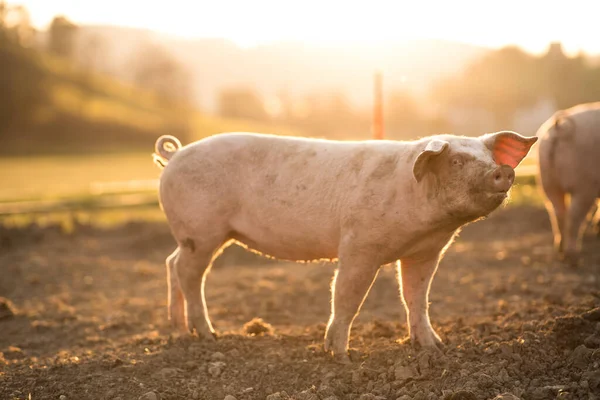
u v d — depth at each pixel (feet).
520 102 302.66
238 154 20.21
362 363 18.22
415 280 19.35
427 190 17.01
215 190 20.01
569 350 18.11
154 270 36.68
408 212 17.37
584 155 29.99
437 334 20.95
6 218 53.11
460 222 17.22
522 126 301.22
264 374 18.29
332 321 18.81
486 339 19.58
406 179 17.49
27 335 25.44
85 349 22.57
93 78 380.99
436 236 17.98
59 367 19.36
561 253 32.76
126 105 346.95
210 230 20.18
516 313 22.59
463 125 315.99
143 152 253.24
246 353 19.89
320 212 18.74
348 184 18.37
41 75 328.49
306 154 19.52
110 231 47.21
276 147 20.07
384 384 16.99
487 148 17.21
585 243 36.91
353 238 18.02
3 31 360.28
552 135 30.91
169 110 365.81
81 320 26.96
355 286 18.28
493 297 27.43
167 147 22.09
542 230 42.75
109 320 27.02
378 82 42.37
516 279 29.91
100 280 34.81
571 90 303.07
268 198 19.48
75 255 40.50
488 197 16.03
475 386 16.08
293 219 19.15
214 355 19.42
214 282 32.86
